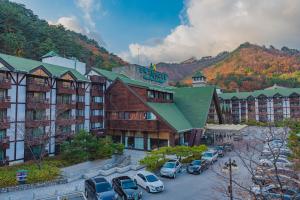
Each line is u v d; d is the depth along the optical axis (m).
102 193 18.95
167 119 41.50
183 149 32.50
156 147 42.38
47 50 75.69
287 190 10.65
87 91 44.22
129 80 50.72
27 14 101.19
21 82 32.66
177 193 21.91
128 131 46.00
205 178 26.67
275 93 88.88
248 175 24.81
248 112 94.00
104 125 47.78
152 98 46.28
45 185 23.92
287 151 26.67
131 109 44.59
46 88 35.59
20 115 32.22
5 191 21.94
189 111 50.41
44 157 34.06
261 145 34.75
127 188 20.25
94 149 34.62
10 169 27.31
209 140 50.12
